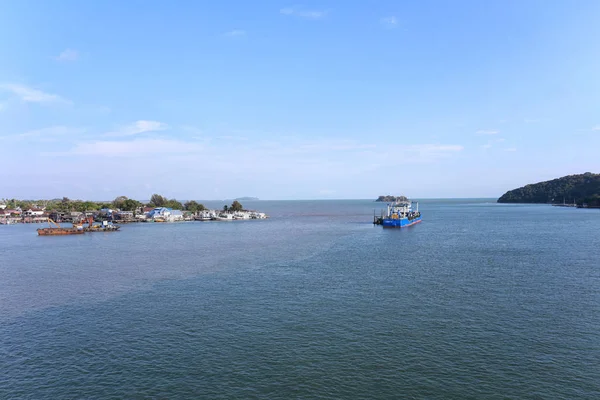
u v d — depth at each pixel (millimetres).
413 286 54000
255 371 29969
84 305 47344
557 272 61562
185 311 44375
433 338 35531
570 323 38750
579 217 197125
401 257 79125
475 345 33938
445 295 49188
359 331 37469
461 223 171750
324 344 34625
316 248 95125
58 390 27766
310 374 29391
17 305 47688
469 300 46906
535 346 33562
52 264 76312
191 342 35531
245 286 55500
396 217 162125
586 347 33219
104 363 31688
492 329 37469
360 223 184750
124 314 43688
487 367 30078
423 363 30859
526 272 61938
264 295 50500
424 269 65875
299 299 48406
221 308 45312
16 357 33062
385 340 35281
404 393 26750
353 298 48469
